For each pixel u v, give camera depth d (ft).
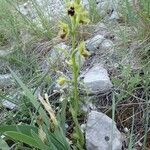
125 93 1.11
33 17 1.69
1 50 1.51
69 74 1.24
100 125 1.00
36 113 1.08
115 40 1.34
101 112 1.09
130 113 1.08
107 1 1.57
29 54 1.42
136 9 1.32
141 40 1.26
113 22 1.43
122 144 0.99
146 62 1.19
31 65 1.32
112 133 0.90
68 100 1.07
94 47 1.33
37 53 1.42
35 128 0.94
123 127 1.05
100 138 0.97
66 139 0.94
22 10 1.76
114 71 1.20
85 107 1.10
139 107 1.08
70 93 1.09
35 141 0.85
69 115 1.10
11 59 1.37
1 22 1.58
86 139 0.98
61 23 0.88
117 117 1.08
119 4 1.44
